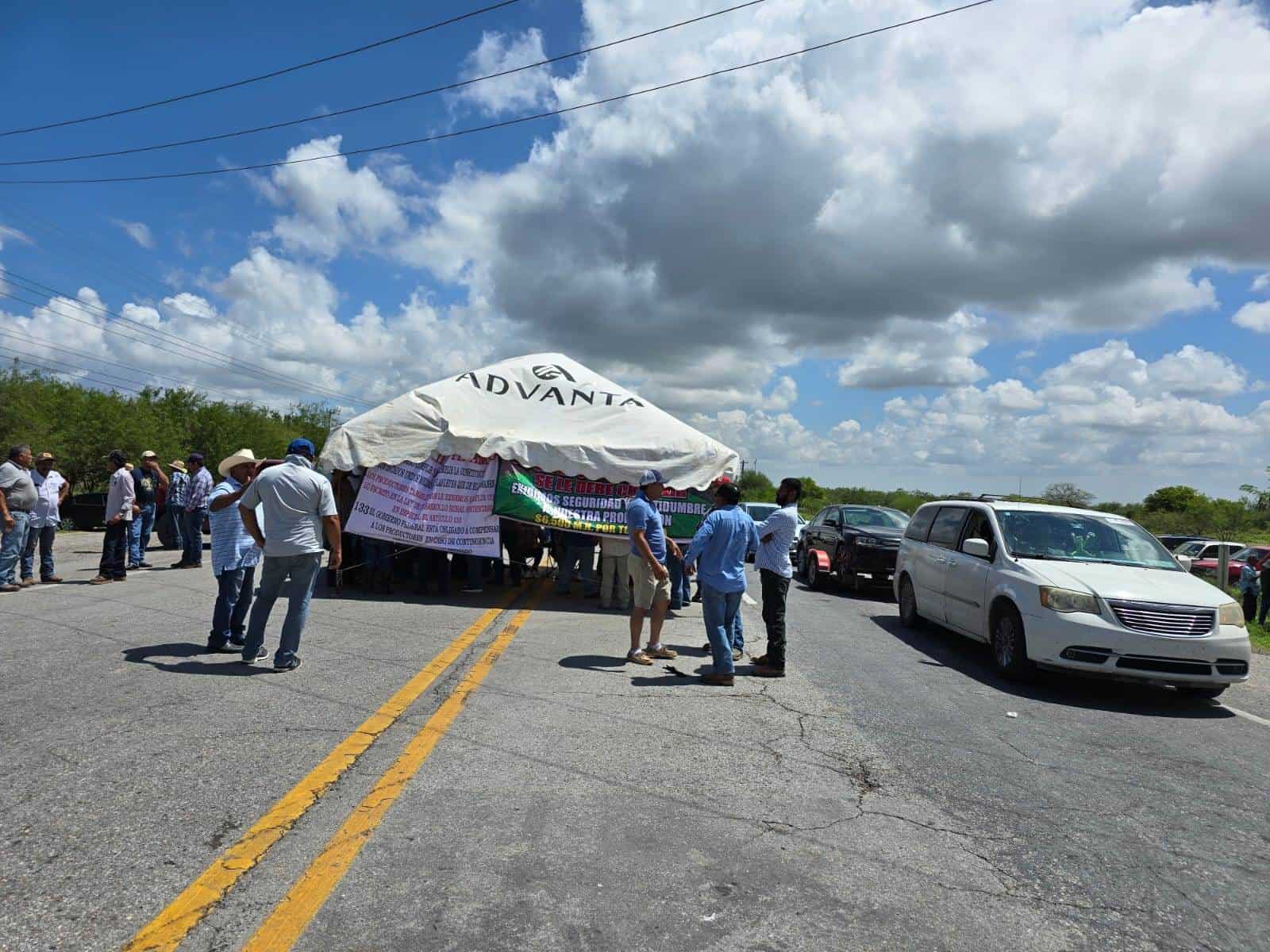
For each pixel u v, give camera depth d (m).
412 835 3.89
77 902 3.14
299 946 2.92
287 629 6.94
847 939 3.16
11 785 4.25
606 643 8.99
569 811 4.27
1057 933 3.33
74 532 23.55
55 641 7.71
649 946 3.03
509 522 13.09
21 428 30.69
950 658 9.50
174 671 6.70
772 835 4.11
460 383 12.84
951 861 3.95
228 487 7.46
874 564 15.27
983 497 10.70
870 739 5.92
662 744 5.47
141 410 40.09
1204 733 6.73
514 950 2.95
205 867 3.47
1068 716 7.04
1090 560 8.76
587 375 13.73
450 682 6.80
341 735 5.28
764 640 10.07
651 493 8.16
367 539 12.04
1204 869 4.04
